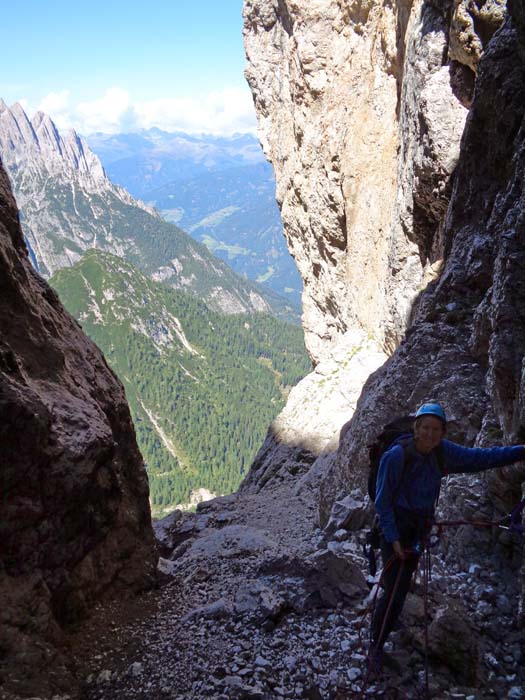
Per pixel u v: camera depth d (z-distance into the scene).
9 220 7.53
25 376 6.57
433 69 15.76
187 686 5.45
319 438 22.59
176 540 14.12
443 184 15.80
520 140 8.27
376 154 24.38
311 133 28.50
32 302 7.30
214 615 6.59
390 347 22.81
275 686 5.34
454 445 5.11
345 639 5.81
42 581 5.93
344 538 8.78
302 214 32.44
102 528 6.97
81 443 6.46
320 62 26.80
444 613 5.52
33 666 5.34
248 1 34.12
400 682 5.18
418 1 17.53
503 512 6.54
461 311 10.91
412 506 5.05
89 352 8.41
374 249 25.20
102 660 6.08
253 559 8.79
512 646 5.57
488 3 11.84
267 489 21.02
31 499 5.89
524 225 6.52
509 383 6.39
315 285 33.69
